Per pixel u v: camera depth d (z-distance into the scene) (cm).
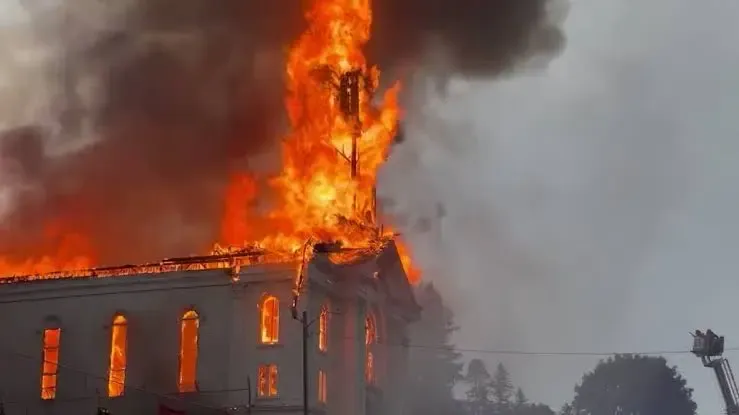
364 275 5134
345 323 5019
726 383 6700
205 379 4619
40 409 4828
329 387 4847
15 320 5019
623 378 11556
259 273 4669
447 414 10444
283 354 4538
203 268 4891
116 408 4709
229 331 4662
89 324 4903
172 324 4769
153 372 4728
